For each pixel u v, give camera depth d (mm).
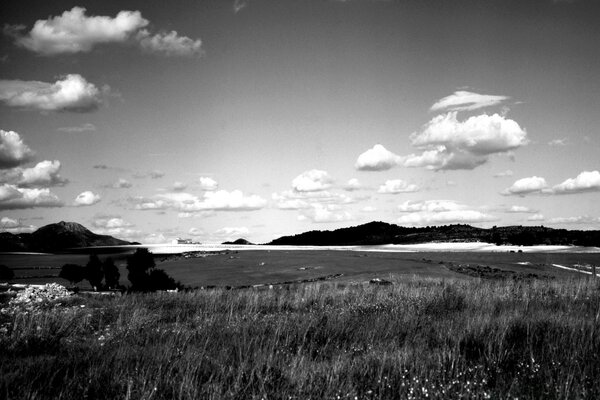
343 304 17578
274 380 7504
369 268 79438
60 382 7312
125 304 18234
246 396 6805
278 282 65875
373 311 15586
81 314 14383
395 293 20219
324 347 9742
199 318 14320
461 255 137375
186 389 6691
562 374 7133
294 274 78188
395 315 13938
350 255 144000
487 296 18094
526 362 8188
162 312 16891
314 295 20703
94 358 8680
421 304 16562
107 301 20594
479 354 8742
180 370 7621
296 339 10797
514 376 7445
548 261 98938
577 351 8453
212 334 11289
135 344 10320
